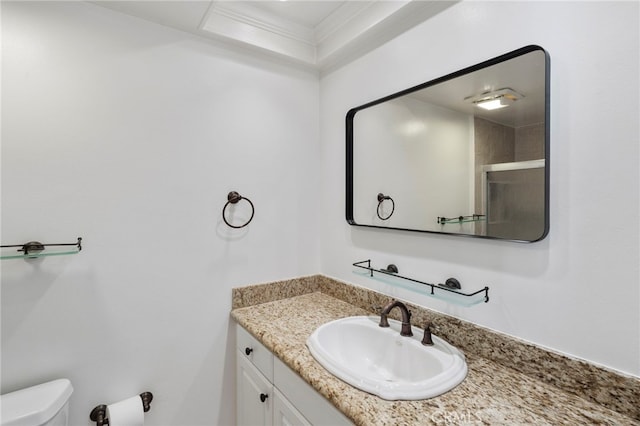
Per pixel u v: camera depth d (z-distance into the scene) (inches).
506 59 40.9
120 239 52.9
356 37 61.1
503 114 41.4
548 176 37.2
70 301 48.9
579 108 35.1
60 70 47.9
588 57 34.3
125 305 53.4
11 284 44.7
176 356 58.5
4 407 40.5
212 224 62.1
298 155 73.7
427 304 52.4
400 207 56.5
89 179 50.2
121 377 53.1
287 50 68.3
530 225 38.8
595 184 34.1
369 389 35.7
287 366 45.6
